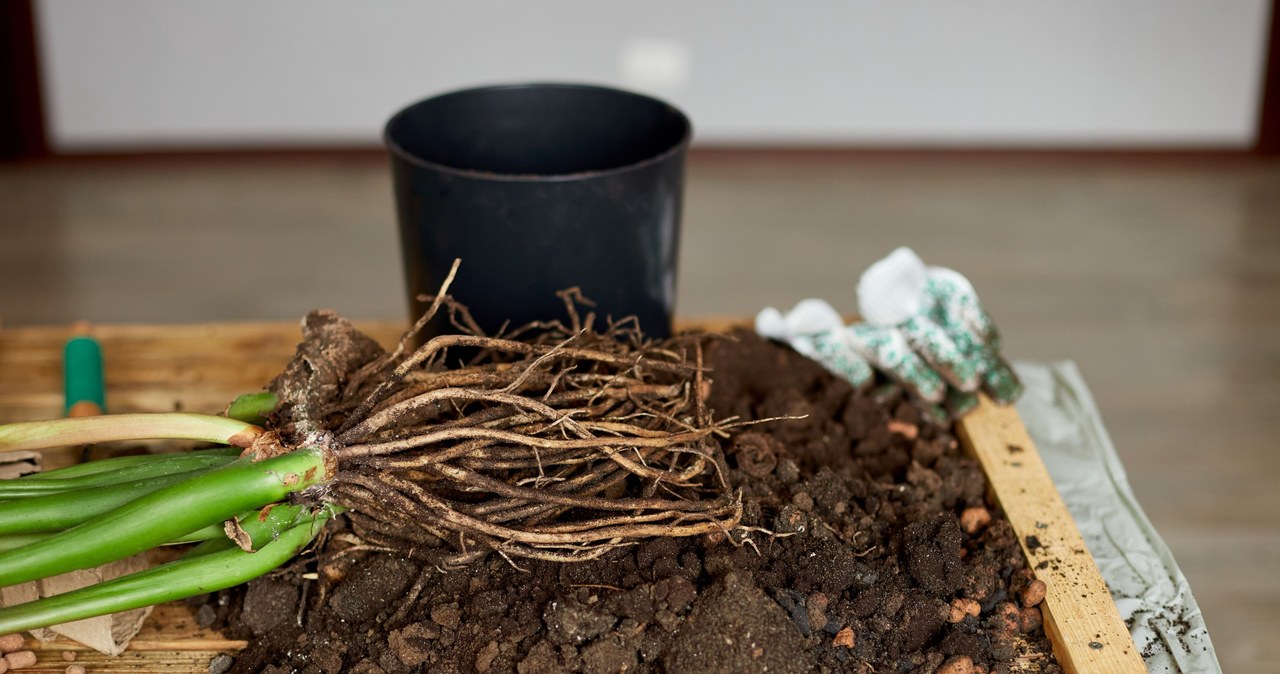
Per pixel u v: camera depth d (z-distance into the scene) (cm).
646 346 146
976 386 155
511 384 137
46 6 259
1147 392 215
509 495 136
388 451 134
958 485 149
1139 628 141
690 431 139
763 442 147
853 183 282
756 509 141
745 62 276
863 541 143
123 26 263
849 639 136
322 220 261
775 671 133
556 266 148
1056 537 145
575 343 145
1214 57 274
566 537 136
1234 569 189
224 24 265
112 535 130
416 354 137
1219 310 231
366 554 141
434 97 155
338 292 233
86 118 273
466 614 137
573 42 271
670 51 273
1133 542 147
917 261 158
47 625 133
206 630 141
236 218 261
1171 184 280
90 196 267
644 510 140
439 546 140
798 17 271
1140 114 282
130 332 165
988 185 281
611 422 138
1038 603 140
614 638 134
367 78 274
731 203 272
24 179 272
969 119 284
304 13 265
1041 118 283
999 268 245
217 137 279
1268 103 279
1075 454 156
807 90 280
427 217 148
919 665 137
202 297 231
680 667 133
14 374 160
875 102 281
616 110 158
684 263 246
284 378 141
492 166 160
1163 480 201
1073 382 163
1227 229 260
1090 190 279
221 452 139
